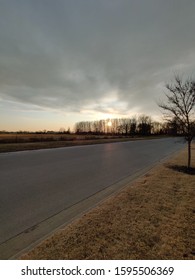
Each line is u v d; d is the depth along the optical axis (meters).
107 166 9.24
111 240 2.86
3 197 4.74
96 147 20.17
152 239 2.90
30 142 24.94
